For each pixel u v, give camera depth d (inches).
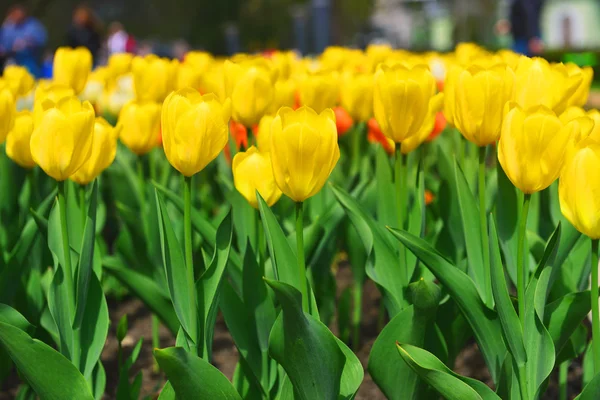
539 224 68.2
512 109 52.7
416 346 57.9
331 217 65.9
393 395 58.5
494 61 66.6
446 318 62.6
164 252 57.0
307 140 52.9
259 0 1374.3
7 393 72.6
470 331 63.6
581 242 63.5
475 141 57.4
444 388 54.2
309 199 72.9
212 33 1411.2
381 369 57.9
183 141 54.2
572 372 73.7
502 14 1311.5
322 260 70.0
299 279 56.9
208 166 102.5
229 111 55.6
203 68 76.0
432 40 1705.2
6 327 54.4
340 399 55.7
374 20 1824.6
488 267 58.8
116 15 1382.9
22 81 72.9
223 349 78.2
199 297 57.2
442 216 67.7
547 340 55.0
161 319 66.8
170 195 63.6
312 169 53.5
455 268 57.2
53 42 1162.6
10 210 73.9
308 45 852.6
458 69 58.2
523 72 57.4
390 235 64.1
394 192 64.7
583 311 57.3
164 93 70.4
